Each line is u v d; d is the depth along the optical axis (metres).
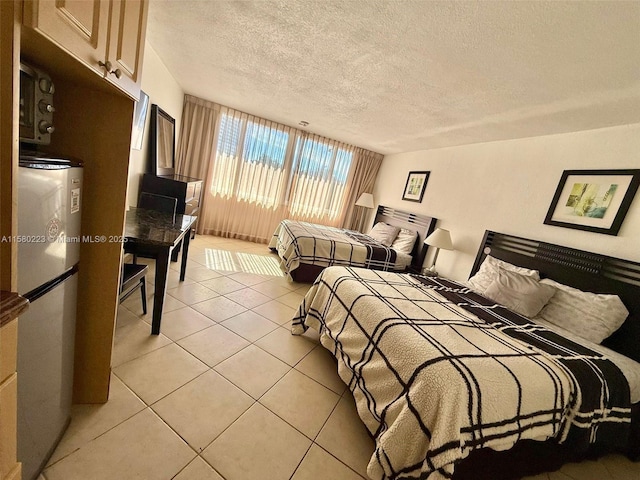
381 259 3.80
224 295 2.79
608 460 1.69
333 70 2.32
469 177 3.50
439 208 3.90
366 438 1.46
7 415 0.66
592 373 1.41
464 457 1.02
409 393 1.16
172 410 1.38
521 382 1.19
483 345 1.41
